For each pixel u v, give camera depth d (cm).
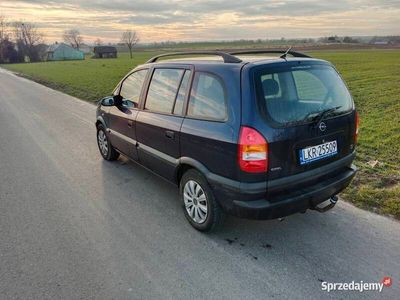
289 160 294
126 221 382
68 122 942
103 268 298
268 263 300
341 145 342
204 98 325
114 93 524
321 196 321
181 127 346
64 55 9781
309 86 319
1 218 392
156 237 347
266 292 264
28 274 291
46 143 718
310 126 304
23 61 9019
